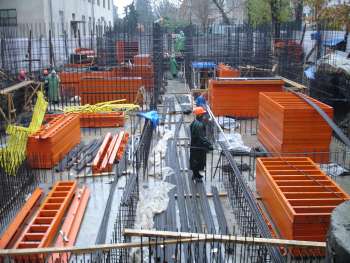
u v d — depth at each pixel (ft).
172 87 75.66
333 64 46.03
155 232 18.29
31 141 33.83
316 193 23.54
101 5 156.35
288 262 20.36
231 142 39.29
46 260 20.51
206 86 65.77
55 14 96.17
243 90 50.06
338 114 45.21
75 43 89.20
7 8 88.84
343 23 51.39
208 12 148.05
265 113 39.04
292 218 21.22
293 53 58.18
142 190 29.35
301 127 33.65
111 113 48.19
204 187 30.04
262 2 81.82
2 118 45.57
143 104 56.34
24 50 67.36
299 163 28.45
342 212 12.12
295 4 80.94
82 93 57.06
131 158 35.19
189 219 25.31
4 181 28.86
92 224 25.35
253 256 20.76
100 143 40.73
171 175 32.24
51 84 57.31
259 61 64.75
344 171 32.45
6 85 50.93
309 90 50.16
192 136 30.66
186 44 78.48
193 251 21.11
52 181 31.78
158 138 41.86
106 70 65.98
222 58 71.05
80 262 20.63
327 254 11.43
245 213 24.56
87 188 29.94
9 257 17.46
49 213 25.52
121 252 20.27
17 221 24.99
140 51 71.97
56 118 41.27
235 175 27.30
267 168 27.55
